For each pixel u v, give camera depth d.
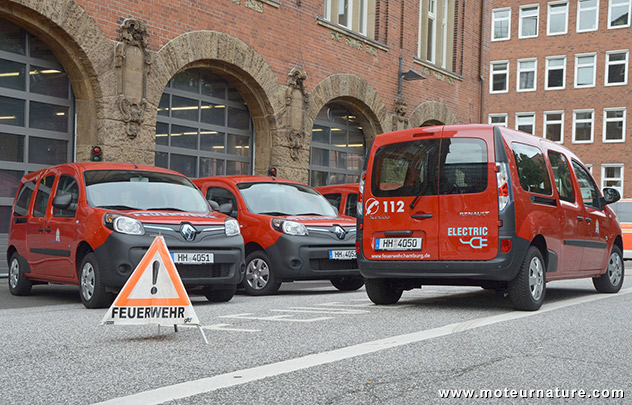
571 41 46.38
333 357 5.51
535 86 47.50
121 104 14.59
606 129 45.25
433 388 4.55
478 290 12.20
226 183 11.91
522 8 48.03
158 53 15.41
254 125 18.73
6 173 13.45
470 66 28.38
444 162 8.62
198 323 6.29
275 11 18.64
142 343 6.23
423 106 25.12
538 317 7.96
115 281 8.68
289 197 12.04
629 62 44.56
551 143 9.77
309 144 19.75
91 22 14.16
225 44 17.06
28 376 4.90
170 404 4.14
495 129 8.39
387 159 9.07
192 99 17.02
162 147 16.19
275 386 4.57
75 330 7.00
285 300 10.15
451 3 27.47
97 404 4.14
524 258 8.46
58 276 9.81
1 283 13.12
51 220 9.98
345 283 12.43
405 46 24.08
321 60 20.27
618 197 11.00
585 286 12.70
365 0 22.77
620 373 5.04
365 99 21.94
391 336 6.55
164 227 8.96
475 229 8.35
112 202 9.52
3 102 13.35
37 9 13.21
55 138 14.20
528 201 8.55
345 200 14.19
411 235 8.74
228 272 9.49
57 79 14.27
